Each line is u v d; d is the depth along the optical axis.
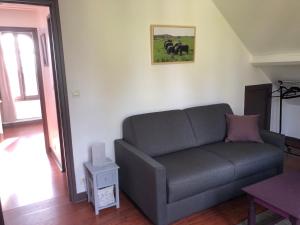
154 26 2.96
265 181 2.21
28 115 6.48
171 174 2.28
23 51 6.18
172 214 2.26
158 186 2.13
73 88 2.63
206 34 3.39
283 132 4.56
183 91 3.36
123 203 2.73
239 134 3.12
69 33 2.52
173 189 2.18
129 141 2.81
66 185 3.20
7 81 6.02
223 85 3.71
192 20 3.23
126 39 2.83
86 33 2.60
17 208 2.69
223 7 3.31
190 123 3.10
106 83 2.80
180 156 2.72
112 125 2.92
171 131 2.93
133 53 2.90
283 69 3.77
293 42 3.19
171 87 3.25
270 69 3.93
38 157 4.23
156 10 2.96
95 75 2.72
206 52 3.44
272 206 1.88
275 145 3.00
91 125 2.79
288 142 4.34
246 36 3.56
